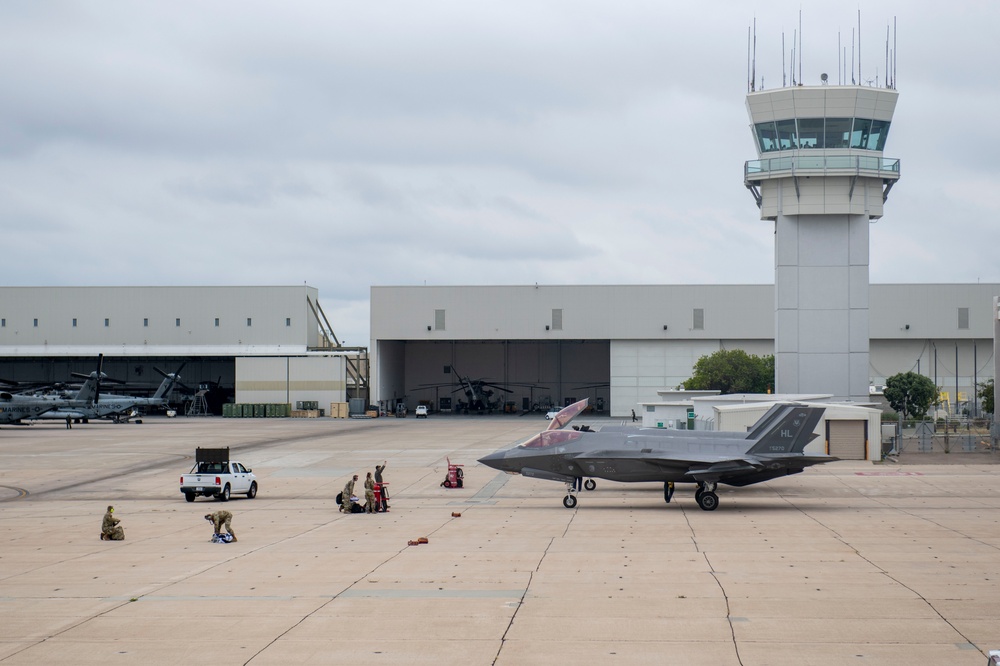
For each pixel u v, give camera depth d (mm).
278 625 18047
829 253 80562
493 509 36531
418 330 127375
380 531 30625
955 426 81812
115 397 116188
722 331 123812
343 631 17578
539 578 22219
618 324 125062
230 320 131500
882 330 121438
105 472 54000
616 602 19672
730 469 35438
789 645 16469
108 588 21547
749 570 23094
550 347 142625
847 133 78438
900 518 32844
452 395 143000
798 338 80688
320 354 130125
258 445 72812
